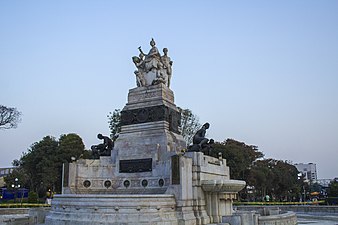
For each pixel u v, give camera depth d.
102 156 31.30
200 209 25.42
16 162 93.69
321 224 30.03
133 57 34.03
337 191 96.75
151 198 22.33
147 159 28.84
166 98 32.06
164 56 34.62
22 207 48.22
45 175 76.00
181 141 31.48
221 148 71.69
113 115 68.38
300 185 112.50
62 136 83.50
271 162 104.88
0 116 66.44
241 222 22.70
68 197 23.14
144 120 31.22
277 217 25.05
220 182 25.55
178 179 24.31
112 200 21.62
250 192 89.56
